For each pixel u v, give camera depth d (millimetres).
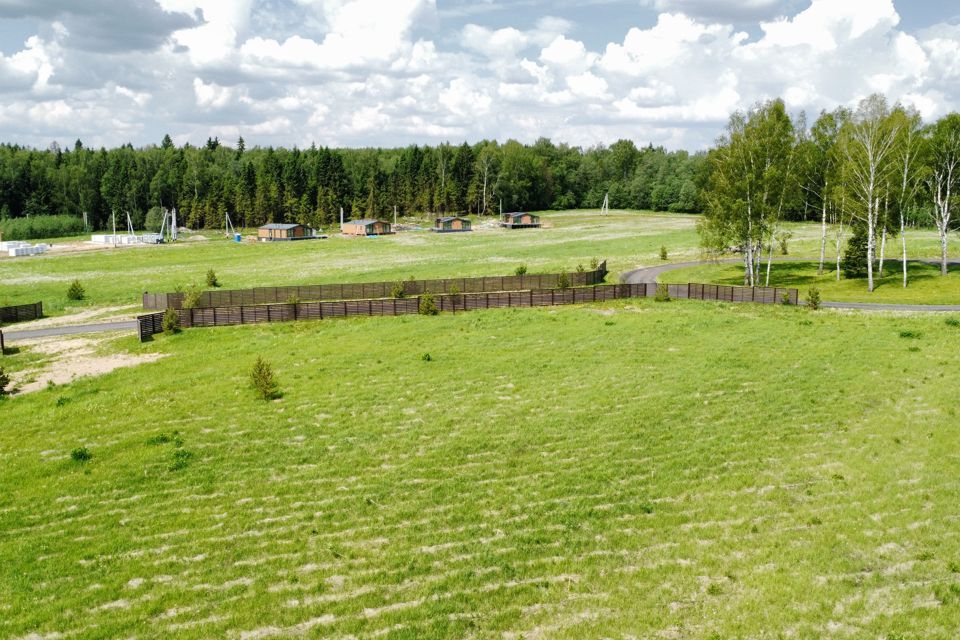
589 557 21703
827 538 22250
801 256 100500
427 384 40406
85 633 18312
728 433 31688
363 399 37812
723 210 75625
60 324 66375
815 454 29062
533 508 25094
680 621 18266
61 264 118125
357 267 103688
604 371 42062
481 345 49656
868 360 42625
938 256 93312
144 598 20016
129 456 30438
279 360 46906
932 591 19266
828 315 58031
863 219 76500
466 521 24297
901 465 27500
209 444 31875
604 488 26531
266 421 34719
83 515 25391
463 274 90312
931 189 79250
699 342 48969
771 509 24422
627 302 66062
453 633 18141
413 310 62750
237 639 18094
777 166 74625
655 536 22906
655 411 34656
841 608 18641
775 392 37125
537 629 18250
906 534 22312
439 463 29234
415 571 21188
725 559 21312
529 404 36406
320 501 26188
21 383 44312
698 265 94625
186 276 100062
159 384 41719
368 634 18172
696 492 25969
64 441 32781
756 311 60906
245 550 22625
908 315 56438
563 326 55625
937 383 37438
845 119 85000
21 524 24750
